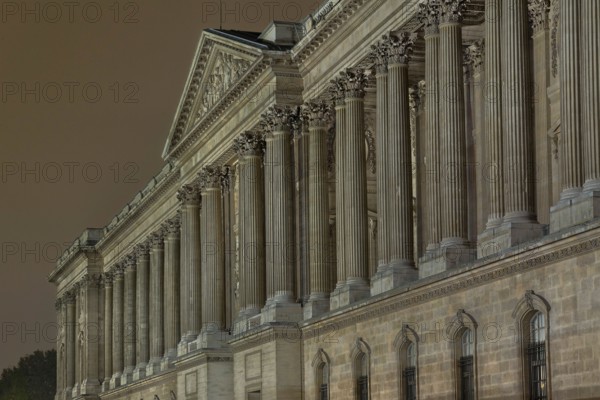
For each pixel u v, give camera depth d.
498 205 120.38
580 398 101.56
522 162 117.00
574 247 101.94
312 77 172.25
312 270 169.12
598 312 98.88
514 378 113.25
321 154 170.75
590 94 103.38
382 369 144.12
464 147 131.88
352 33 156.88
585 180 104.12
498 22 121.50
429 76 135.38
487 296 118.88
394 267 143.25
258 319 179.88
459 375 126.38
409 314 137.00
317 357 164.12
